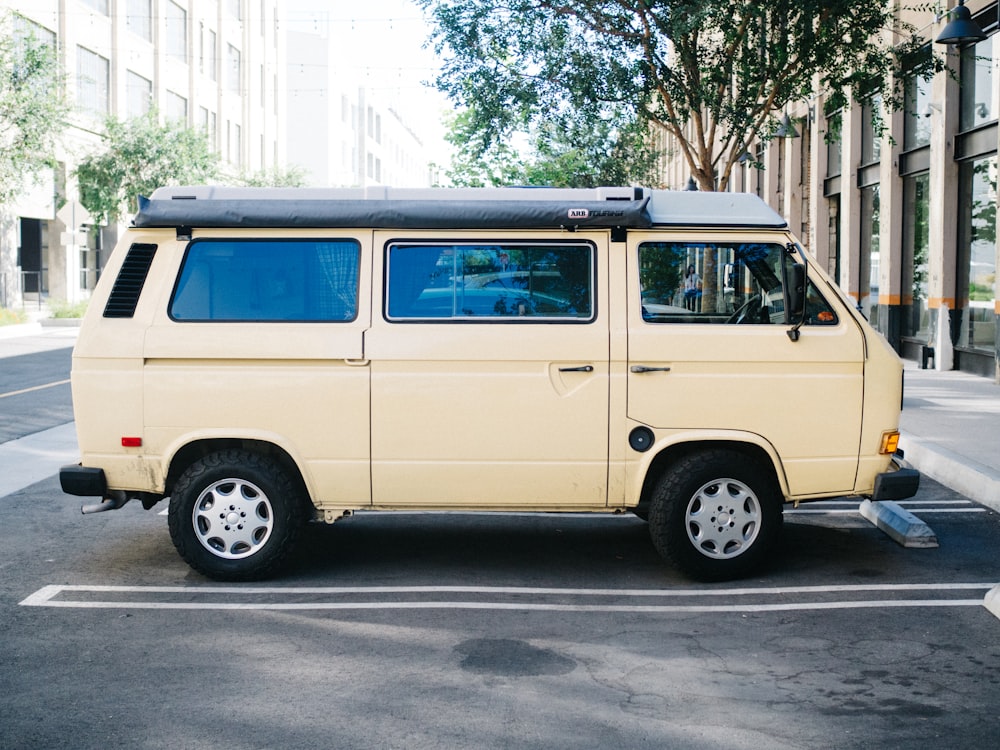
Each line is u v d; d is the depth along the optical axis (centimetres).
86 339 667
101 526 842
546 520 876
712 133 1692
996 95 1720
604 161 2747
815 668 521
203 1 5453
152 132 3966
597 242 664
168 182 3981
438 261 665
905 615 609
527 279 664
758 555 670
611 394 658
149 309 667
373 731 441
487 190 689
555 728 444
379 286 663
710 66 1686
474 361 657
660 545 665
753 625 591
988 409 1363
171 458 666
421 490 666
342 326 661
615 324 659
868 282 2342
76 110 3384
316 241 666
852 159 2359
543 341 656
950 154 1886
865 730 443
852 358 664
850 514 891
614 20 1678
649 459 659
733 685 497
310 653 541
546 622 595
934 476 1032
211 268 669
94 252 4344
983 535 809
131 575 696
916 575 694
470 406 658
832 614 611
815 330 666
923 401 1448
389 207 660
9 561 732
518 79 1733
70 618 602
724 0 1549
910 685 497
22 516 875
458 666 521
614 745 427
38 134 3084
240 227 667
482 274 664
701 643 559
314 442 662
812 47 1611
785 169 2808
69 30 3959
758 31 1648
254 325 662
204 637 568
